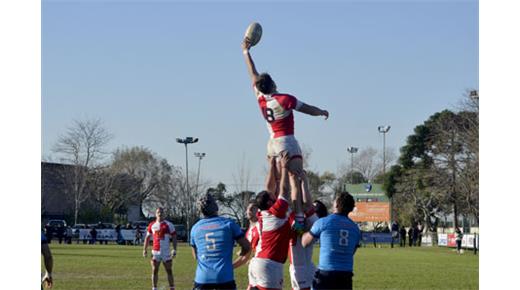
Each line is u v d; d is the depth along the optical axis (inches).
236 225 454.0
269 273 479.8
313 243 506.3
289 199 490.0
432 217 3503.9
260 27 517.3
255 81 490.0
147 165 4170.8
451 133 2972.4
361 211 3184.1
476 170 2696.9
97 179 3526.1
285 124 486.9
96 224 3105.3
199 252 451.2
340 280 461.1
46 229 2689.5
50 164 3545.8
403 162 3533.5
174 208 4052.7
